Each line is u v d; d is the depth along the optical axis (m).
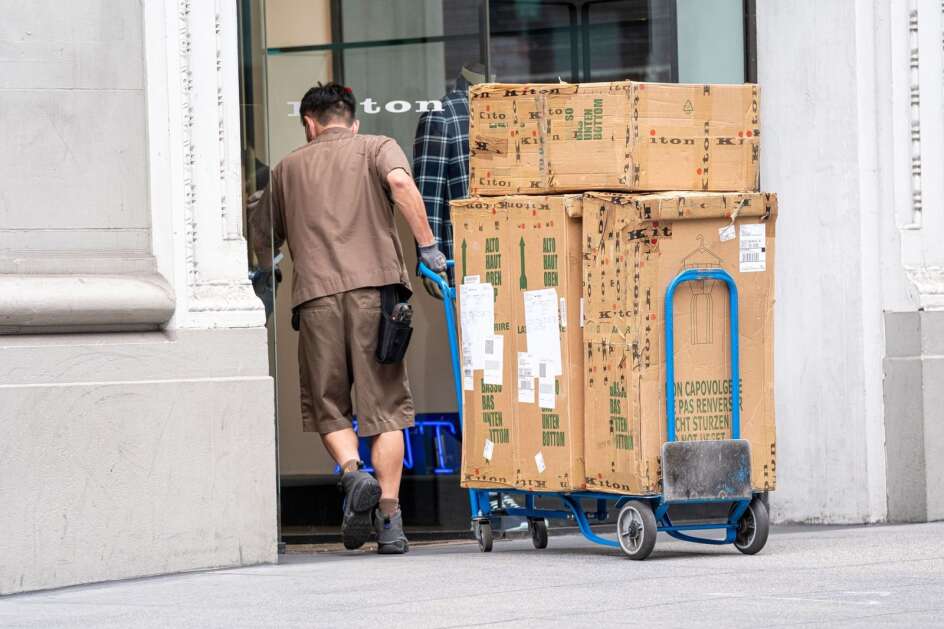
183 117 15.06
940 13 19.12
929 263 19.05
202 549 14.79
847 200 18.89
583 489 15.09
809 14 19.12
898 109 18.92
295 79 18.83
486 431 15.91
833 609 11.64
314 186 16.64
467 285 15.94
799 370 19.33
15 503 13.70
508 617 11.50
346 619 11.59
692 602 12.09
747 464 14.70
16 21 14.50
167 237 14.98
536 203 15.19
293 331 18.59
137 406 14.40
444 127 18.92
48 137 14.60
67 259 14.62
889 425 18.84
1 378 13.88
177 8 15.05
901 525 18.45
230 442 14.95
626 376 14.47
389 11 18.92
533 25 19.19
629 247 14.41
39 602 13.10
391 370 16.59
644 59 19.48
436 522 18.81
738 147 15.26
